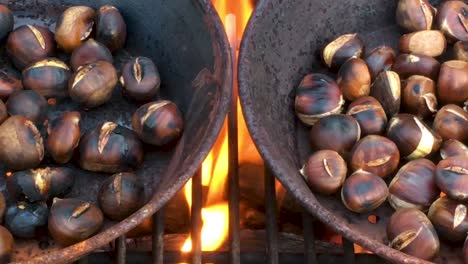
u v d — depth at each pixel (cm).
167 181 71
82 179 74
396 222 69
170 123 73
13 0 81
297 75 78
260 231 78
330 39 80
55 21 81
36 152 72
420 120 74
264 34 74
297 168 73
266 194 72
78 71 75
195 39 75
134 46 80
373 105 74
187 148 71
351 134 73
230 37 82
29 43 77
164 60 78
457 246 70
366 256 71
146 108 73
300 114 75
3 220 70
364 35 82
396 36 82
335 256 71
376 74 77
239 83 70
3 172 73
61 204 69
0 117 73
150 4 78
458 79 75
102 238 64
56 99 77
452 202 70
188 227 79
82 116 76
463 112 74
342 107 76
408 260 64
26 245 70
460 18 79
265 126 70
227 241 77
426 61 77
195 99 74
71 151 72
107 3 80
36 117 74
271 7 74
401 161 74
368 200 70
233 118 76
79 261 70
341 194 72
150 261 71
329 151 72
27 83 75
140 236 77
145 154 75
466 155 72
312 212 66
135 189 71
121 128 74
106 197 70
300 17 77
